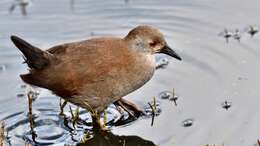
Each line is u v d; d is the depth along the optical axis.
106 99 11.84
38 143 11.62
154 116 12.31
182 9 16.14
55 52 11.84
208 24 15.38
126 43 11.91
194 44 14.63
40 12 16.30
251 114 11.95
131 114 12.47
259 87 12.79
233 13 15.70
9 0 16.88
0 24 15.79
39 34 15.34
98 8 16.42
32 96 13.10
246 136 11.30
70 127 12.16
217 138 11.34
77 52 11.62
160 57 14.31
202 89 12.95
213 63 13.80
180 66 13.86
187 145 11.20
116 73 11.59
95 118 12.05
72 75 11.42
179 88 13.08
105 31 15.40
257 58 13.84
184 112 12.27
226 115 12.03
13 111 12.65
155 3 16.52
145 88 13.23
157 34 12.11
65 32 15.42
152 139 11.59
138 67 11.88
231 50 14.24
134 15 16.03
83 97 11.70
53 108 12.77
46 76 11.51
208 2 16.31
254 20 15.30
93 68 11.47
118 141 11.70
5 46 14.87
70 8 16.44
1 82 13.65
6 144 11.56
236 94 12.65
